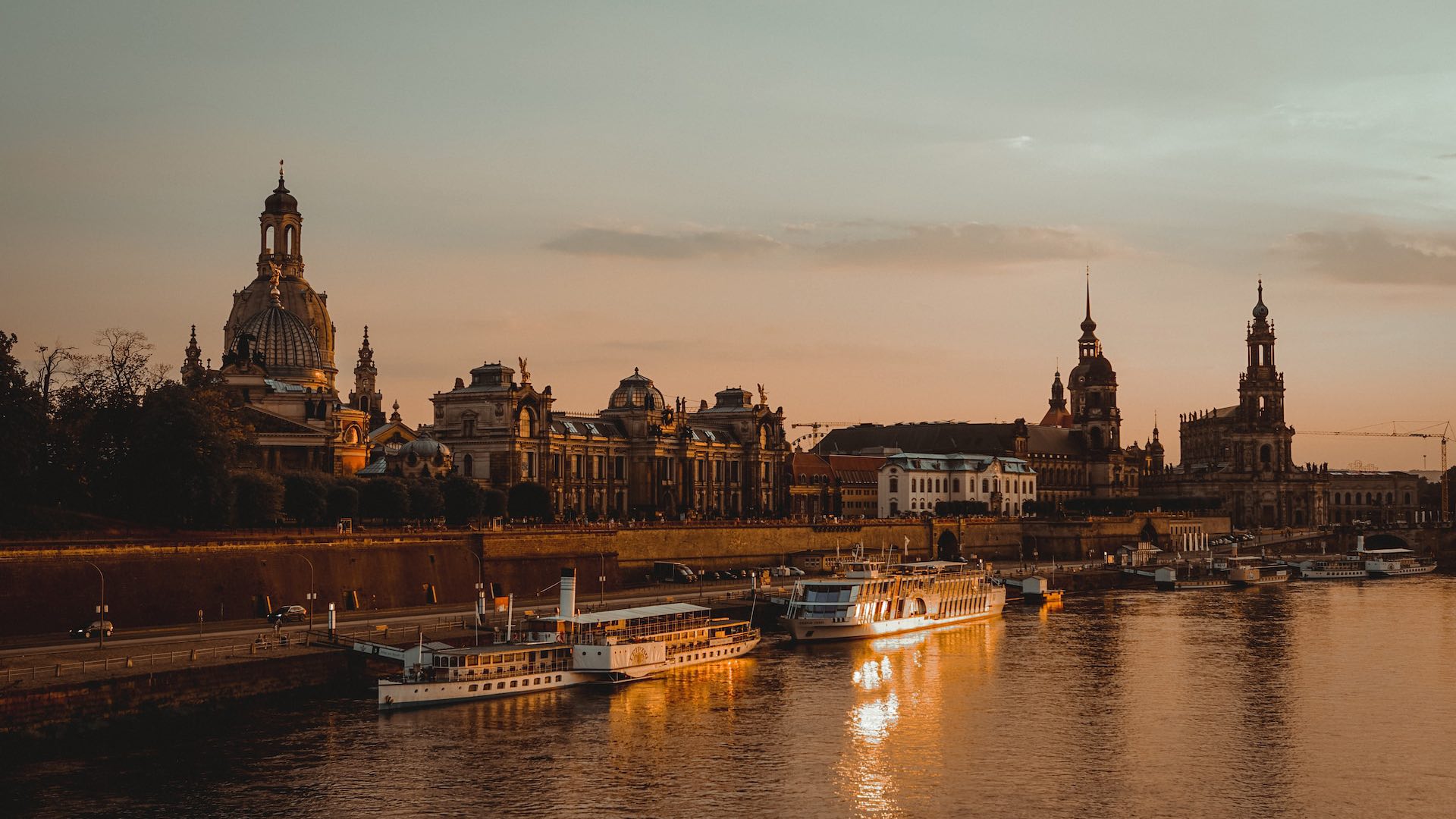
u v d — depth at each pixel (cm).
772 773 11350
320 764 11269
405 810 10231
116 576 15138
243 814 10019
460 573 19462
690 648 16262
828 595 18888
